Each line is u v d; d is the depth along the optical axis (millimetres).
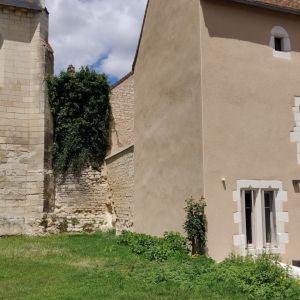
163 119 12602
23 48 19344
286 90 11469
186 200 10727
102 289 7648
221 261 9734
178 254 10227
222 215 10273
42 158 18719
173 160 11836
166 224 12055
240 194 10555
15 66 19125
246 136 10789
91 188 19625
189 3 11344
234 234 10328
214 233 10133
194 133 10727
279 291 7297
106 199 19609
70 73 20234
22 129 18859
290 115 11398
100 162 20109
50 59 19844
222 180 10352
